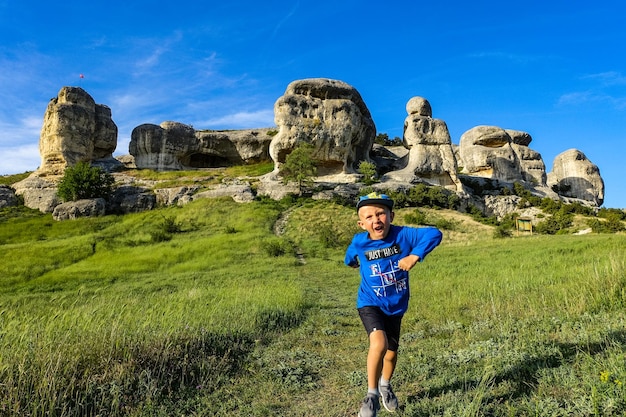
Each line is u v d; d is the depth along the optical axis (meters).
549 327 5.80
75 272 23.52
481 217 47.31
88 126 56.53
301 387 4.73
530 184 64.94
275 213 41.53
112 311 6.67
